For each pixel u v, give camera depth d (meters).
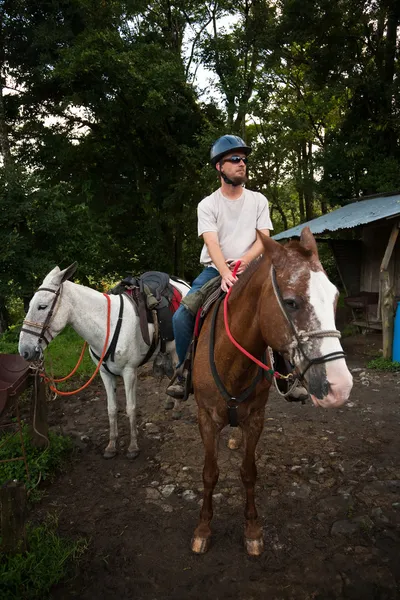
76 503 3.05
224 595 2.19
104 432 4.26
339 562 2.37
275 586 2.22
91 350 3.76
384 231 8.63
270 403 4.88
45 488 3.27
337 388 1.51
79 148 14.33
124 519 2.85
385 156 11.75
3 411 2.97
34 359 3.46
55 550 2.46
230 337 2.07
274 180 16.19
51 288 3.45
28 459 3.51
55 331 3.50
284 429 4.14
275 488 3.12
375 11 11.34
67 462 3.66
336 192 12.47
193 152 13.19
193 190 13.68
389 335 6.41
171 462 3.56
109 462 3.64
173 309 4.04
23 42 12.03
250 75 13.98
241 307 2.02
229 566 2.38
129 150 14.23
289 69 14.52
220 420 2.30
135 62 11.94
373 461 3.48
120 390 5.55
